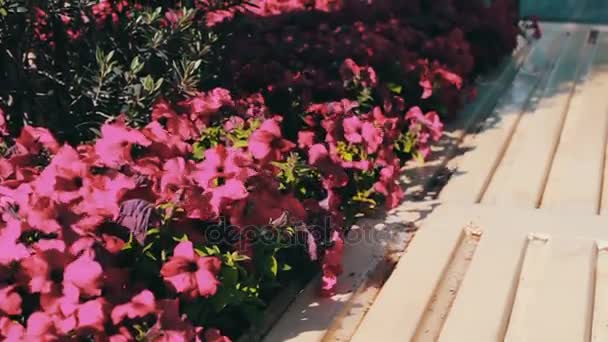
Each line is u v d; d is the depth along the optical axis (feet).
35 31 8.88
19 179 7.03
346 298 7.64
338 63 11.16
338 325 7.25
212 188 6.72
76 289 5.96
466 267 8.05
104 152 6.96
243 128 8.24
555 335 6.86
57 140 8.42
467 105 12.90
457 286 7.72
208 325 6.96
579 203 9.35
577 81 13.99
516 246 8.25
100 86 8.56
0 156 7.90
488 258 8.05
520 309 7.32
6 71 8.77
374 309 7.33
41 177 6.69
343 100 9.56
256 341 7.13
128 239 6.55
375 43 11.43
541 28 18.06
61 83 8.84
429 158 10.85
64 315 5.93
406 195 9.80
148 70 9.29
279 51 11.19
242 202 6.77
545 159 10.64
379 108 10.18
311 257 7.27
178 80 8.81
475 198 9.60
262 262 7.14
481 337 6.79
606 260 8.09
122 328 6.03
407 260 8.12
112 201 6.40
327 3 14.11
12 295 6.02
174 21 9.23
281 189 7.75
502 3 14.87
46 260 6.12
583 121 12.04
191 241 6.70
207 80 9.88
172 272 6.25
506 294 7.39
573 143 11.22
